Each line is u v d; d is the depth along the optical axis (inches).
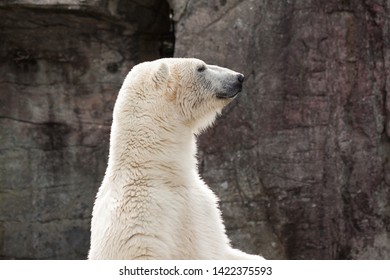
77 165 661.9
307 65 569.9
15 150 663.8
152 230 299.4
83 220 660.1
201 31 585.3
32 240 662.5
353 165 567.2
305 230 571.2
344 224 568.4
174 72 328.2
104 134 658.8
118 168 314.2
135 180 308.8
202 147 580.1
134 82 322.0
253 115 574.6
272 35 574.2
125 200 305.1
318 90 569.3
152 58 660.1
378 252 565.3
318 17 569.9
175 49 590.2
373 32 566.9
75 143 661.9
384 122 565.6
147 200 303.7
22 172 663.1
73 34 645.9
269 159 572.4
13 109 663.8
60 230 661.3
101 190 318.0
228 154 577.0
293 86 571.5
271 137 572.4
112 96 657.0
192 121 331.0
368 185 565.6
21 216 663.1
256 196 576.7
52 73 661.9
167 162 314.0
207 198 321.7
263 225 577.0
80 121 661.3
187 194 313.7
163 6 639.1
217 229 319.3
